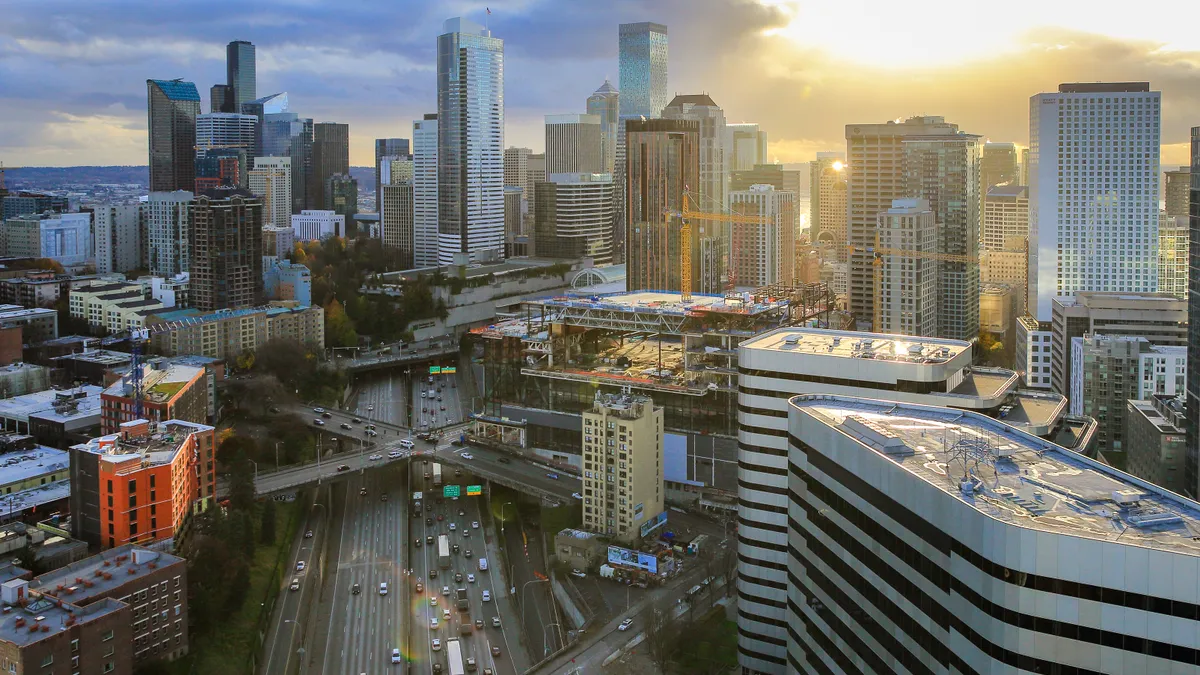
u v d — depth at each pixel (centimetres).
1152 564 14125
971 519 15900
